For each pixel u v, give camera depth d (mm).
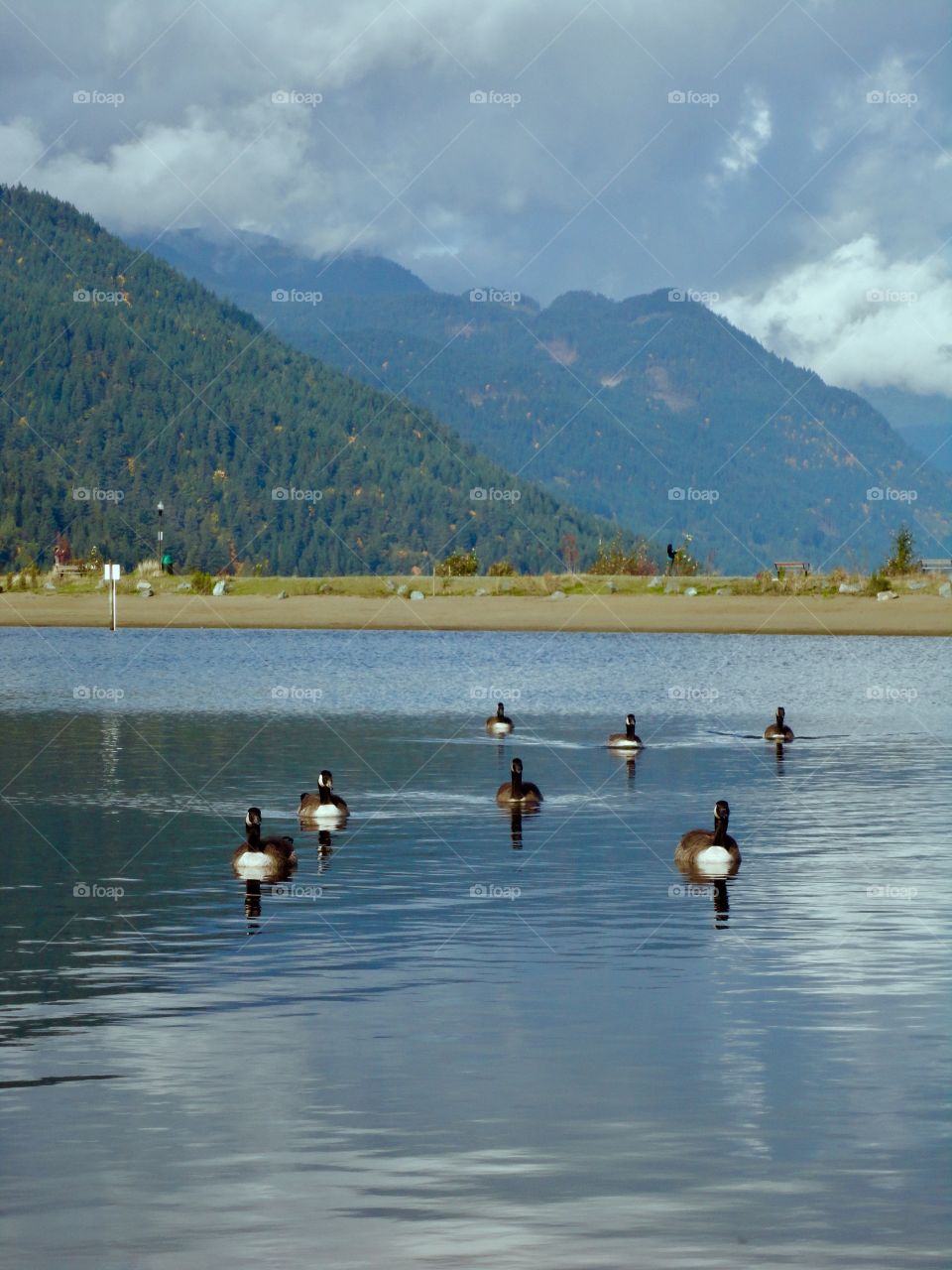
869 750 64750
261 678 101875
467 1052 22875
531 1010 25062
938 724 75188
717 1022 24359
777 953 28875
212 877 36719
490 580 167000
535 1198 17641
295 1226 16922
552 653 121375
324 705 84625
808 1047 23031
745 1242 16562
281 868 37469
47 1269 15961
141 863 38656
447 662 114125
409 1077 21703
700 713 81125
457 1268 16000
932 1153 18922
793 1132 19594
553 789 52875
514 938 30266
